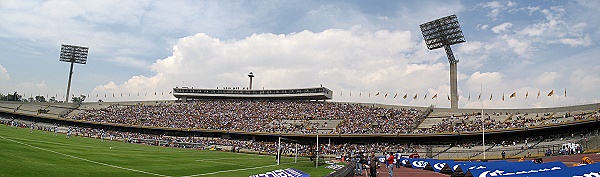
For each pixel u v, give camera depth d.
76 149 41.41
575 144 52.81
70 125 116.38
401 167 42.84
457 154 67.12
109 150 47.75
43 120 120.62
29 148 32.47
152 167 30.64
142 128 105.19
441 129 77.62
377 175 31.44
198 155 53.44
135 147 65.19
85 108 131.00
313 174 30.84
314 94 117.88
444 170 32.88
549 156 52.50
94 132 99.88
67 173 21.81
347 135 82.44
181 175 26.64
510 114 80.62
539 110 77.69
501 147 65.50
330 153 77.38
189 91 130.75
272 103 117.00
